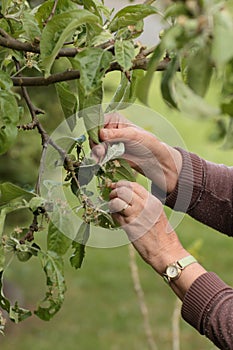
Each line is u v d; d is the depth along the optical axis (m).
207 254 6.68
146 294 5.71
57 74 1.29
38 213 1.30
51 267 1.30
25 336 4.85
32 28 1.25
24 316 1.33
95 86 1.13
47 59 1.13
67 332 4.97
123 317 5.25
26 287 5.49
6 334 4.83
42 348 4.70
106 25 1.25
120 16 1.20
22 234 1.32
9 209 1.26
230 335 1.40
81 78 1.13
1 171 3.52
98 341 4.86
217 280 1.44
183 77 1.19
